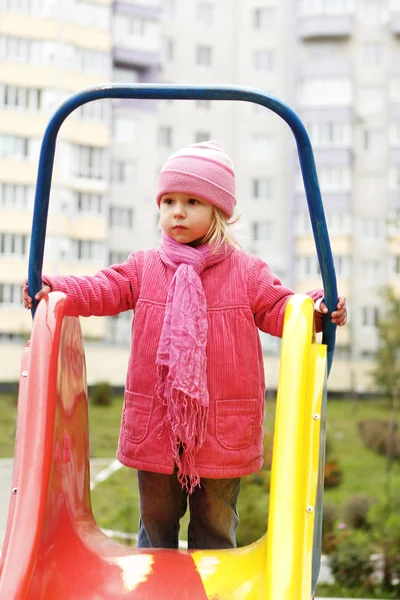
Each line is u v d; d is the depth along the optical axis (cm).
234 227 217
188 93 181
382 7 3138
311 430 175
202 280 205
